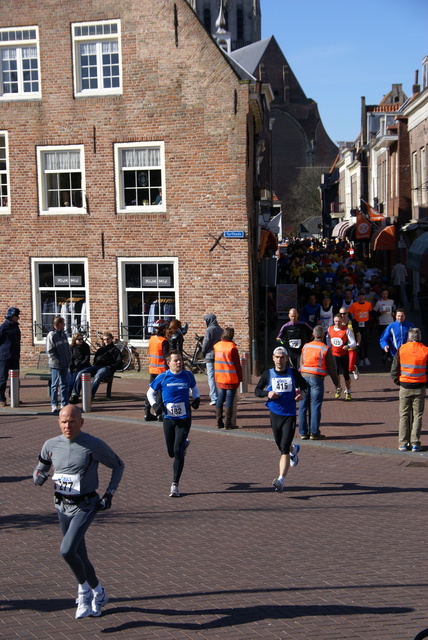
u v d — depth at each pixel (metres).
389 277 42.97
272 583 7.05
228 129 21.31
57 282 22.86
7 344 17.45
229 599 6.64
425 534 8.65
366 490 10.73
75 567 6.18
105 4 21.69
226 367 14.69
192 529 8.84
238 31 113.62
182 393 10.37
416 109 36.84
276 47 101.75
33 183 22.59
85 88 22.23
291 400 10.64
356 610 6.39
